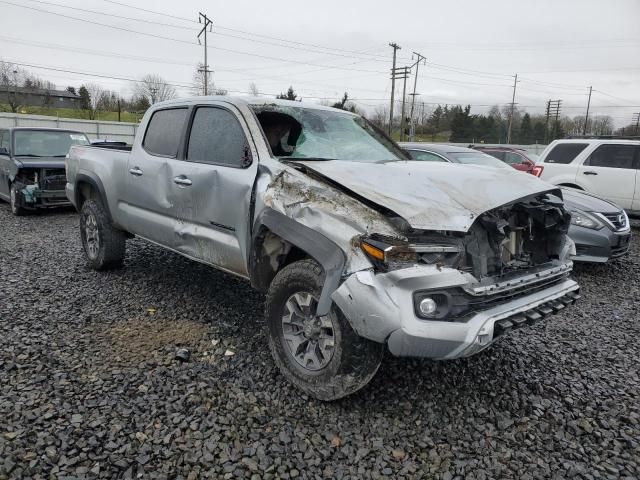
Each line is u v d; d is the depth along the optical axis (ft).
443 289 8.84
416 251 8.80
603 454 8.91
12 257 20.62
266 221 10.53
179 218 13.76
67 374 10.73
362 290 8.70
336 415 9.64
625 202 30.86
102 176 17.06
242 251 11.66
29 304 14.88
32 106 215.31
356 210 9.23
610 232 20.74
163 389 10.26
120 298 15.65
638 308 17.25
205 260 13.02
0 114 117.91
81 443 8.45
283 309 10.59
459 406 10.24
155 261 19.95
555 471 8.39
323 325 9.64
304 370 10.16
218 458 8.30
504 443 9.11
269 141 12.41
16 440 8.45
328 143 13.29
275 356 10.73
